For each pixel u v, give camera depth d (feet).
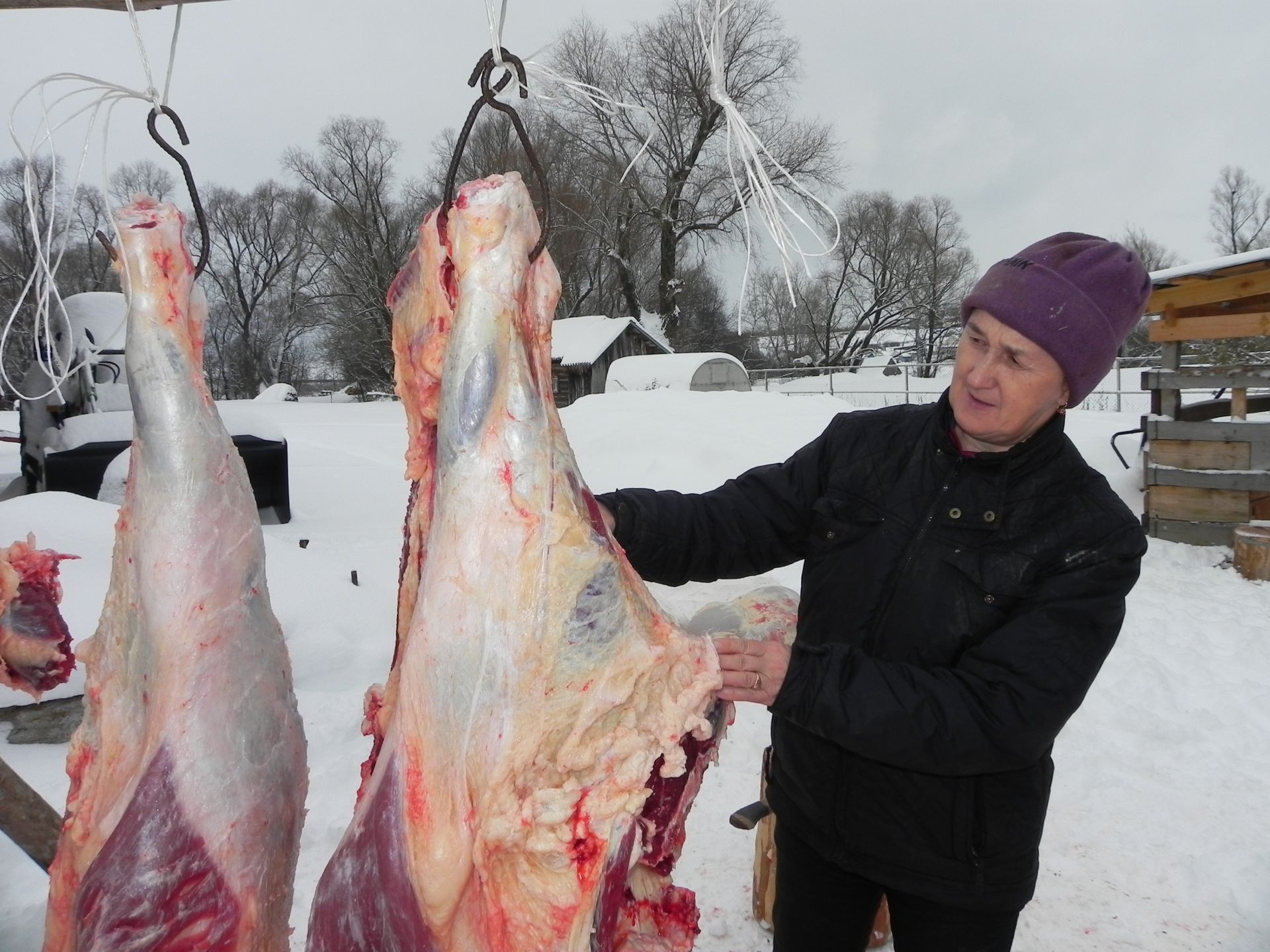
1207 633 19.86
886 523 6.56
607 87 53.47
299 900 10.12
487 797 4.39
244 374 163.43
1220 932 10.23
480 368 4.45
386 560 24.52
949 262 135.33
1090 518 6.00
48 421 30.12
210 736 4.78
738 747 14.25
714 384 88.89
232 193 158.10
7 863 9.96
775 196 4.09
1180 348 27.61
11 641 7.31
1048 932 10.21
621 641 4.61
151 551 4.90
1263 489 26.32
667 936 5.47
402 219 136.26
